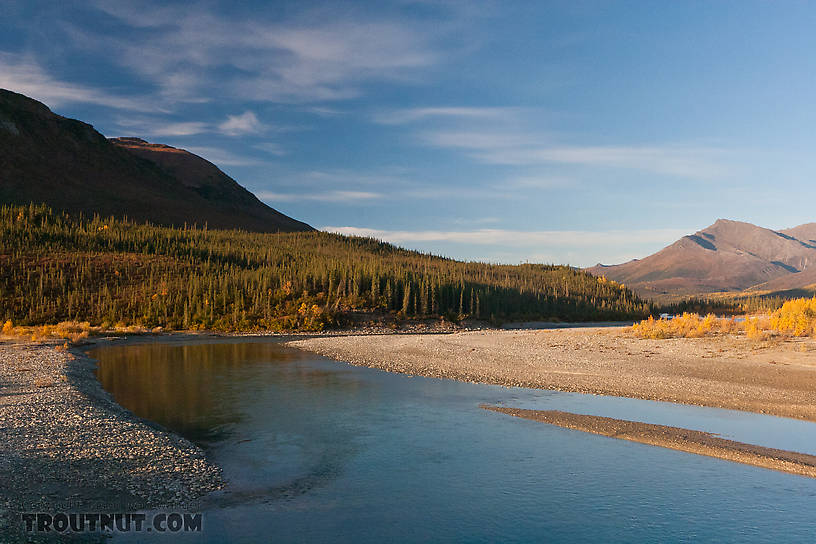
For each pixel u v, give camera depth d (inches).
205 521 476.7
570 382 1170.0
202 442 727.7
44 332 2610.7
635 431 765.3
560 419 844.0
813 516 486.9
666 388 1071.0
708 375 1175.0
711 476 588.4
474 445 709.3
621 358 1457.9
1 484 529.7
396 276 4633.4
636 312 5964.6
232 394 1088.8
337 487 561.3
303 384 1213.7
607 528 465.7
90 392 1058.7
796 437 728.3
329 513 496.1
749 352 1418.6
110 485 550.9
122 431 745.0
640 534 454.0
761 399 950.4
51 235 5433.1
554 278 7583.7
